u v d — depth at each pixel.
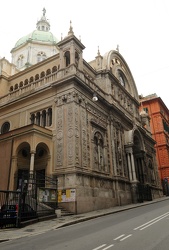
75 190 17.05
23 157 20.73
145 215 13.05
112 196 22.14
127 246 6.19
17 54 41.03
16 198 13.54
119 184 23.88
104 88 27.86
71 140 18.94
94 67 30.08
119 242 6.71
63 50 23.19
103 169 22.33
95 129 22.72
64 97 20.73
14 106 24.78
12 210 11.61
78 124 19.89
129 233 7.98
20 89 25.16
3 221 10.99
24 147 20.44
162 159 47.19
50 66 26.34
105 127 24.88
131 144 27.84
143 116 43.34
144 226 9.17
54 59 26.25
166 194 43.34
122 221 11.27
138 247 6.02
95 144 22.38
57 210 14.95
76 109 20.16
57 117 20.75
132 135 28.70
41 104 22.52
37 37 41.47
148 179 33.88
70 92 20.58
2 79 29.19
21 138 19.39
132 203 25.41
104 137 24.16
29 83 25.44
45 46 40.53
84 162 19.33
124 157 27.44
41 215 13.48
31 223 12.08
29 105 23.50
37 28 48.25
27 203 13.03
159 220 10.53
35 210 13.10
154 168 39.34
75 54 23.33
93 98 21.27
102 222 11.74
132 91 38.19
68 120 19.81
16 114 24.28
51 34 43.28
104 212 16.33
